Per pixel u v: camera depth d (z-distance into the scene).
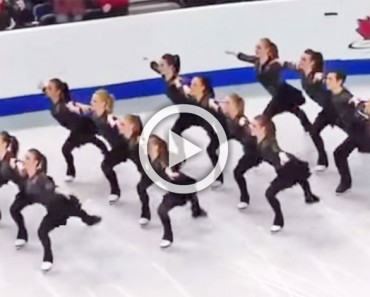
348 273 12.65
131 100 19.00
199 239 13.75
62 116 15.18
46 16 18.64
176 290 12.47
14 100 18.34
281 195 14.95
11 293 12.62
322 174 15.58
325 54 19.42
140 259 13.30
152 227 14.20
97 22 18.09
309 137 17.02
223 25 18.80
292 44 19.20
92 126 15.11
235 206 14.70
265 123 13.74
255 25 18.94
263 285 12.48
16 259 13.54
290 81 19.61
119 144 14.32
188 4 19.36
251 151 13.92
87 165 16.39
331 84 14.86
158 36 18.58
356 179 15.34
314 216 14.22
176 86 15.38
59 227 14.24
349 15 19.08
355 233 13.68
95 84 18.59
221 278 12.70
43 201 12.96
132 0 19.88
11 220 14.71
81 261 13.32
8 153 13.34
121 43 18.42
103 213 14.68
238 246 13.50
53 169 16.27
